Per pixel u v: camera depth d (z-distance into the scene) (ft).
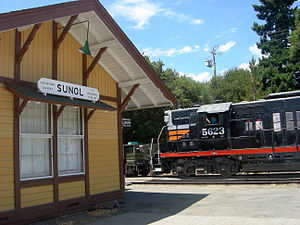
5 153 21.75
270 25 148.05
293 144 50.37
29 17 20.68
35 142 24.75
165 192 41.27
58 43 26.40
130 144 75.15
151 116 98.63
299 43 105.91
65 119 27.89
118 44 28.60
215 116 58.23
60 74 27.07
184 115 62.28
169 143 62.90
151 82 32.76
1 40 22.18
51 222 23.66
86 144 29.43
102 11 26.50
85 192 28.50
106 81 33.01
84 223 23.58
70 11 23.72
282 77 106.63
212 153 57.31
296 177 47.83
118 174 33.06
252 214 24.66
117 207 30.55
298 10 115.65
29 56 24.35
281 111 52.01
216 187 43.98
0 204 20.99
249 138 53.78
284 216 23.25
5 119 22.03
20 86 23.03
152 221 23.85
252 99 112.98
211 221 22.84
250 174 58.03
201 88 173.88
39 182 24.11
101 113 31.81
